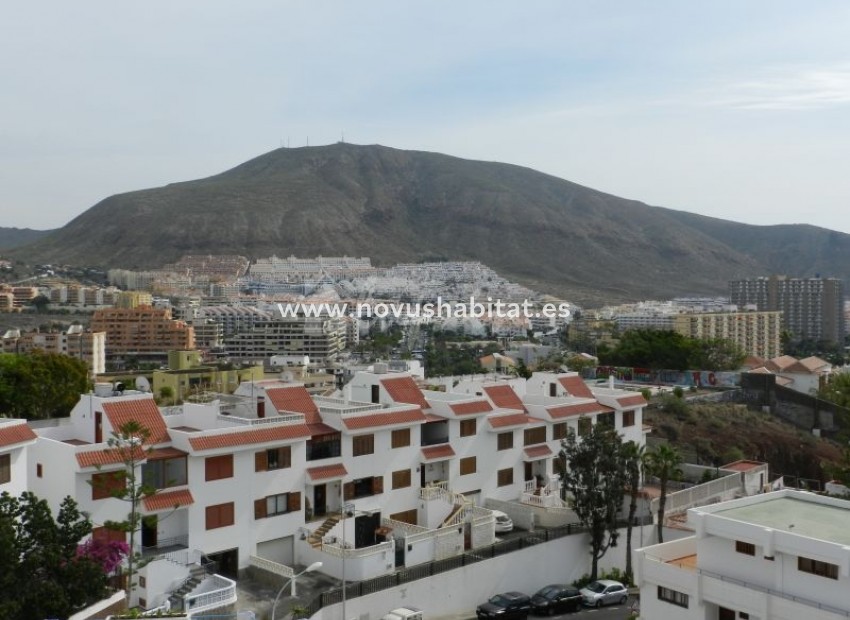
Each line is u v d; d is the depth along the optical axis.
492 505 79.50
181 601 52.16
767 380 155.75
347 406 74.62
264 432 63.50
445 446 76.62
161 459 59.31
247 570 62.22
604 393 97.19
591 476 71.31
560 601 63.47
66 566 45.44
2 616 41.72
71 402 111.31
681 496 82.56
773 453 130.25
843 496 93.44
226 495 61.50
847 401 150.88
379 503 71.50
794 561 44.56
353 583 59.81
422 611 60.91
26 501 49.88
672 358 191.12
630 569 72.81
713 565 48.28
